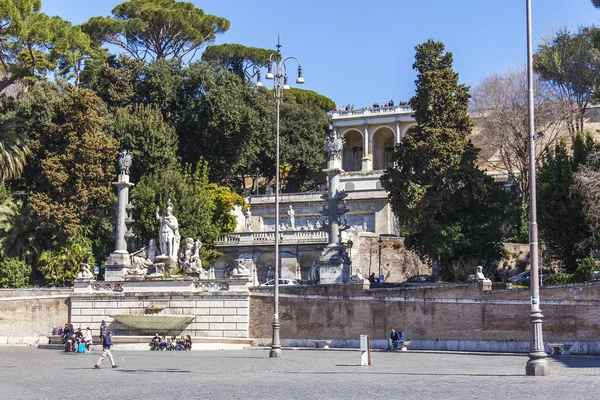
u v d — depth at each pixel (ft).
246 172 325.62
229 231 257.55
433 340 171.01
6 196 230.48
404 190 205.46
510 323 162.30
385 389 82.48
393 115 367.04
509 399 70.54
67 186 234.79
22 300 203.41
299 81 157.99
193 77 278.87
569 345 153.89
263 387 87.45
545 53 272.72
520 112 257.96
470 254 201.46
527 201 242.58
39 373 116.47
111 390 88.12
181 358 151.23
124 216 216.74
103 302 198.49
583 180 174.09
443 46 216.74
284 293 189.37
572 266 188.03
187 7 344.28
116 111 270.26
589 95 263.29
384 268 236.02
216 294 192.75
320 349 178.29
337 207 202.69
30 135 241.76
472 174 203.82
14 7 229.04
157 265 203.21
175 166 262.67
